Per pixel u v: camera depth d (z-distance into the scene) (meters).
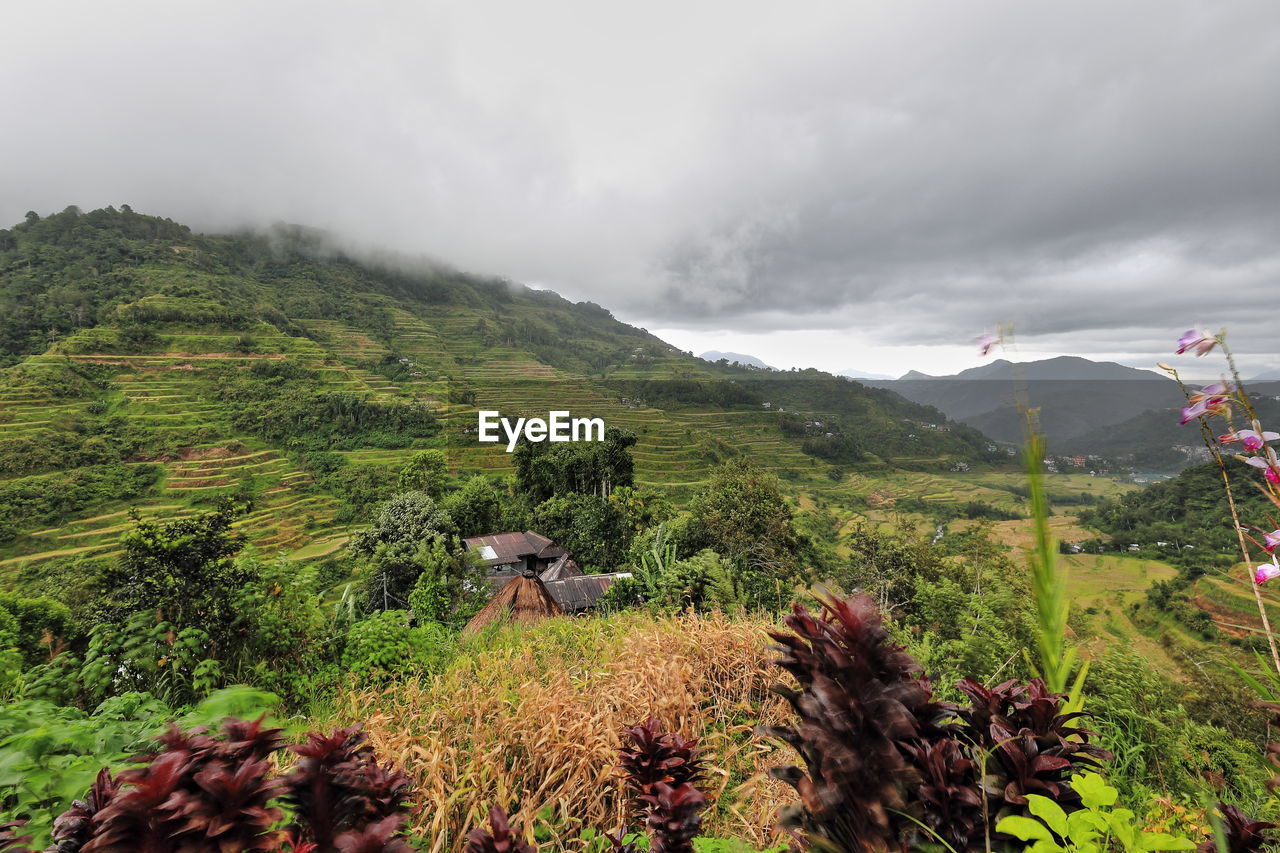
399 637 7.00
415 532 44.59
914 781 1.24
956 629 17.61
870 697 1.31
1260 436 1.39
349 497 96.88
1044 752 1.45
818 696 1.33
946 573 30.25
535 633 7.02
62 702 5.23
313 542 81.31
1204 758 3.09
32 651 7.32
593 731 3.55
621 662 4.77
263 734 1.55
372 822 1.68
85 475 89.88
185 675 6.30
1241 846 1.40
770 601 9.91
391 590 33.09
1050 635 1.17
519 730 3.74
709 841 2.66
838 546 66.00
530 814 2.99
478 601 22.52
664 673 4.22
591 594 28.31
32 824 2.14
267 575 7.18
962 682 1.71
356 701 5.22
